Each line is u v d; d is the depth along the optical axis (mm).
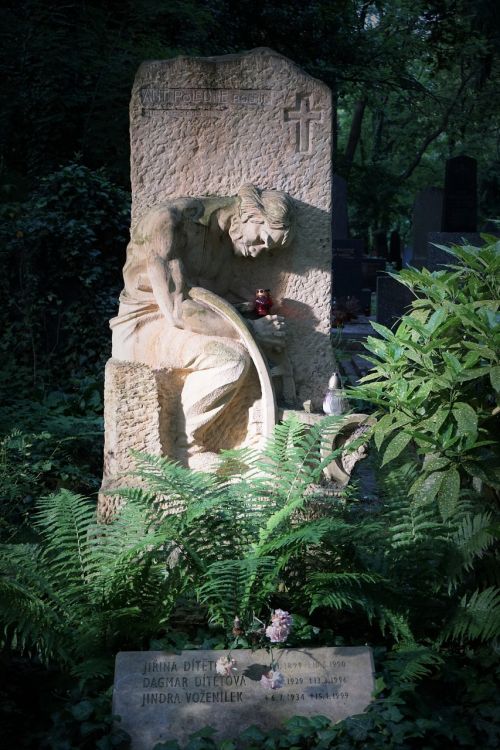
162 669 4305
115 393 5895
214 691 4262
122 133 13148
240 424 6113
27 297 10086
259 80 6285
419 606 4746
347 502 5402
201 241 6168
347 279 16859
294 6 19453
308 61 20359
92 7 14070
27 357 10078
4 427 7773
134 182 6297
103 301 10281
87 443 7758
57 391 9375
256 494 4949
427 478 4812
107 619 4551
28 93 12883
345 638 4875
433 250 14578
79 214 10344
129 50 13406
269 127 6316
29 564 4711
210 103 6277
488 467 4781
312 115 6328
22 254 10117
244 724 4191
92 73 13141
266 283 6445
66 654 4426
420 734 4023
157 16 14930
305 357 6488
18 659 4688
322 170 6363
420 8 24391
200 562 4625
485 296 5094
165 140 6281
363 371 10484
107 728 4121
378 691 4262
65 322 10266
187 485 4855
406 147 31875
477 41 24422
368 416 5512
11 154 13375
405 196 31859
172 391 5980
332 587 4621
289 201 6230
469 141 30984
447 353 4738
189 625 4949
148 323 6168
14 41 13117
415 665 4320
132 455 5484
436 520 4969
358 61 22344
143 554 4797
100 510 5957
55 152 13109
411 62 27031
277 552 4703
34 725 4262
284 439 5199
